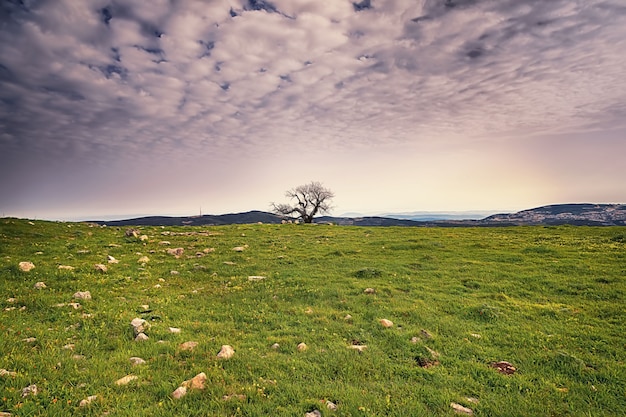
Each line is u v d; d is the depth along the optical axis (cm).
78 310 1509
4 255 2425
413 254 3119
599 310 1678
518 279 2264
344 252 3209
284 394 917
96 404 820
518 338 1364
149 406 828
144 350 1152
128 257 2700
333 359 1149
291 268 2552
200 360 1096
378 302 1788
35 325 1316
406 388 984
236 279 2228
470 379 1050
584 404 936
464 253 3114
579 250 3072
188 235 4072
